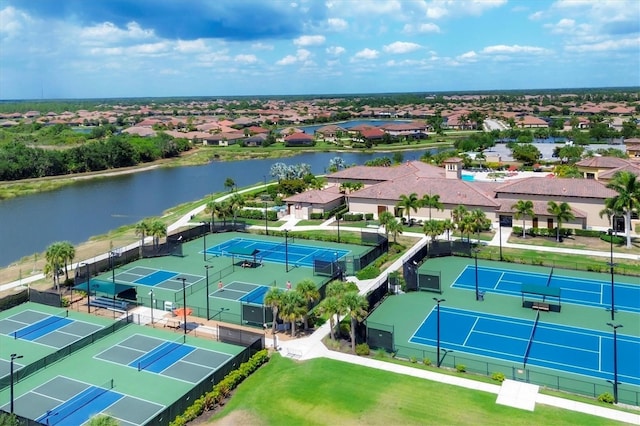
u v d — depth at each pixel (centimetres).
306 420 3738
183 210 11594
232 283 6812
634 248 7800
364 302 4756
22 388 4281
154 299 6275
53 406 4003
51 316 5872
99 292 6406
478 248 8075
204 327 5466
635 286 6425
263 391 4144
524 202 8531
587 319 5528
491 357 4716
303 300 5112
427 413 3756
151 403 4025
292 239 8944
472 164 15412
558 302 5994
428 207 9631
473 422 3634
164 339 5188
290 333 5256
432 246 7806
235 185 15075
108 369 4581
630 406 3850
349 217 10031
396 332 5266
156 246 8106
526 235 8706
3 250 9244
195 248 8581
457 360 4656
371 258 7431
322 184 12325
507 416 3691
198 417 3872
